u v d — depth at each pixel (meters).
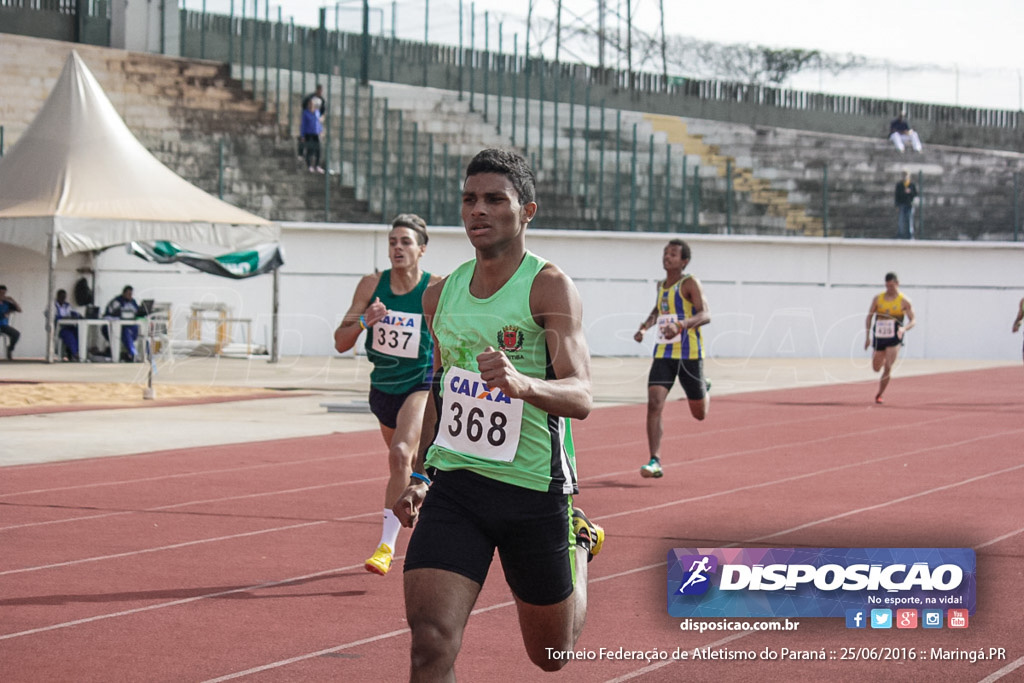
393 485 8.16
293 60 47.66
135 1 45.97
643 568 8.49
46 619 7.11
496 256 4.75
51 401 21.69
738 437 17.83
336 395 24.16
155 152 40.53
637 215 45.06
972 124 59.97
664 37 55.59
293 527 10.21
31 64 41.88
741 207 47.62
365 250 37.88
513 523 4.57
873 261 43.69
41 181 27.92
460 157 43.56
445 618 4.35
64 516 10.67
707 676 6.00
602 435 18.17
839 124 57.81
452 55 49.38
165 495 11.90
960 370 36.47
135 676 5.96
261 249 31.44
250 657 6.33
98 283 34.88
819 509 11.06
